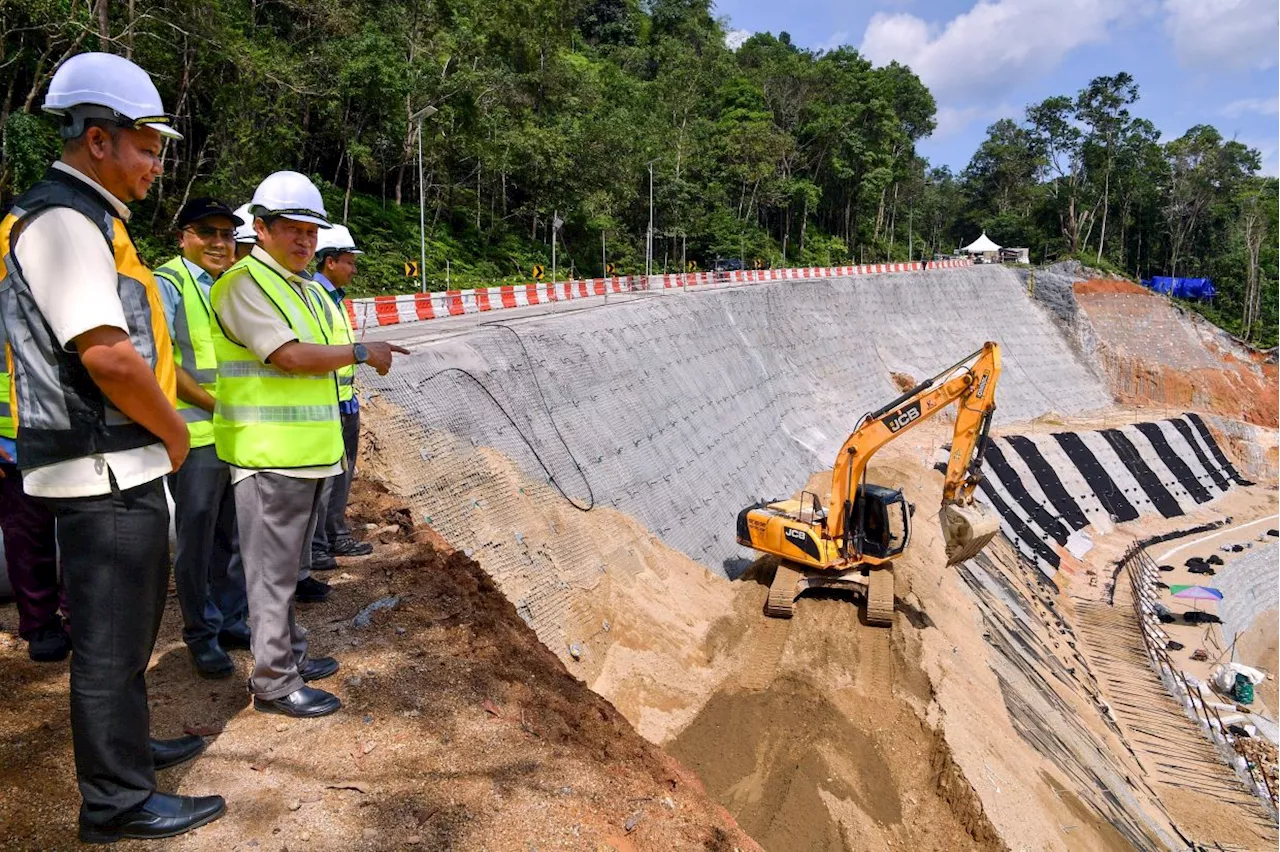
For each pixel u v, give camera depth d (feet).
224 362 14.26
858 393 120.88
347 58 109.09
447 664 18.13
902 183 276.21
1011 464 119.34
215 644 16.72
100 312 9.56
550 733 16.72
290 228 14.73
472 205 142.10
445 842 12.81
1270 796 59.88
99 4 68.74
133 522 10.69
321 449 14.64
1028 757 40.93
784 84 236.43
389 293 100.48
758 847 16.35
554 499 45.09
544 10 160.97
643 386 63.21
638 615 43.06
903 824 31.58
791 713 37.81
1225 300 220.64
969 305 171.22
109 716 11.02
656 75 229.25
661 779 17.21
